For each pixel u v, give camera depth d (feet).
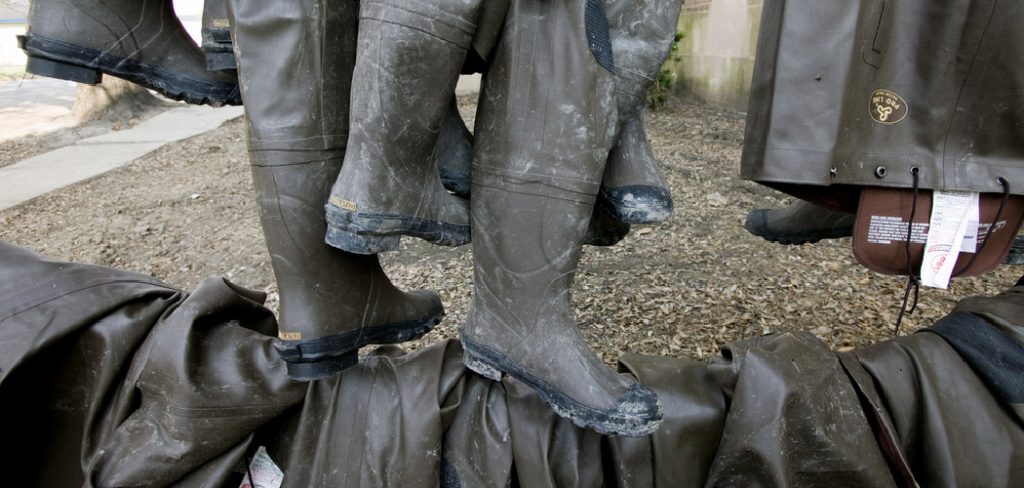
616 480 5.67
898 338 6.26
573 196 5.05
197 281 15.48
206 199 21.29
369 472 5.59
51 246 17.94
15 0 90.38
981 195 5.63
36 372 6.01
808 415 5.49
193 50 6.26
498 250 5.27
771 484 5.38
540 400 5.86
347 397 5.83
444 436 5.80
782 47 5.60
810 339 6.11
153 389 5.74
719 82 28.89
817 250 14.65
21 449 6.17
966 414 5.69
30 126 35.68
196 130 32.50
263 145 5.13
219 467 5.62
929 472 5.63
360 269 5.64
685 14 31.40
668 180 19.13
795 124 5.64
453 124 5.78
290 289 5.40
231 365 5.83
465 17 4.63
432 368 5.93
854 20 5.42
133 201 21.52
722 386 5.96
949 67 5.42
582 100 4.91
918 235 5.73
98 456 5.60
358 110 4.75
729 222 16.16
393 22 4.57
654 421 5.17
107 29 5.75
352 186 4.78
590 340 11.66
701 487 5.72
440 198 5.31
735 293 12.98
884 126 5.60
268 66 5.07
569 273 5.30
